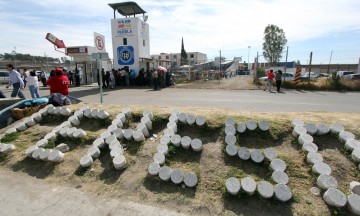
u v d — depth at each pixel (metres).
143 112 5.41
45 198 3.37
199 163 3.93
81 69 21.94
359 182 3.19
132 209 3.08
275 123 4.54
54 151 4.30
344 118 4.77
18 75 8.40
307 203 2.95
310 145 3.79
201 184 3.46
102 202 3.24
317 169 3.31
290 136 4.26
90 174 3.92
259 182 3.29
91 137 4.88
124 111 5.48
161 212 3.01
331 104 9.62
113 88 16.91
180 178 3.47
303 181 3.30
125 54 18.77
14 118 6.21
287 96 12.38
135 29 18.28
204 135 4.59
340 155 3.69
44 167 4.20
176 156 4.14
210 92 14.35
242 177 3.49
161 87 17.16
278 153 3.88
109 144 4.43
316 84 16.00
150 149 4.36
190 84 19.97
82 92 14.66
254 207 2.99
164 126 5.11
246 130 4.42
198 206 3.08
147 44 20.41
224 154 4.00
